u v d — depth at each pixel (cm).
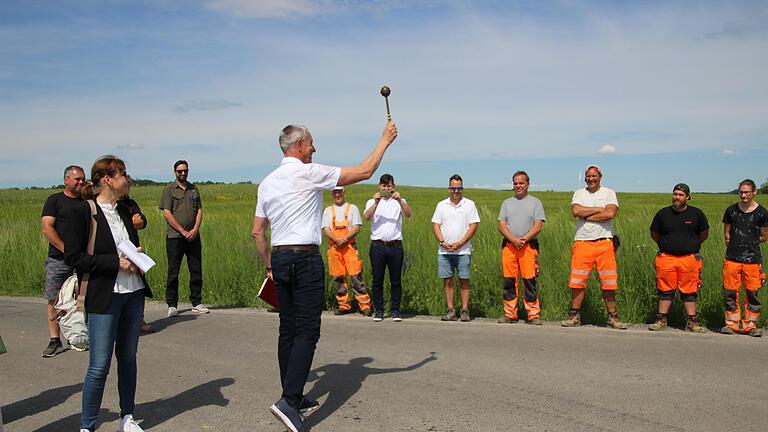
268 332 847
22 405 554
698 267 833
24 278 1337
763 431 469
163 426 495
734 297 824
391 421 494
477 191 5531
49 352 728
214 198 5278
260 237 514
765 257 950
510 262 902
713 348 730
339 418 502
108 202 468
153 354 723
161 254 1300
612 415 502
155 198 5203
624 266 975
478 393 561
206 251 1276
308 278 478
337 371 639
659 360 674
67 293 488
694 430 471
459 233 915
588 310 937
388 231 915
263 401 551
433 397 552
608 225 858
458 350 726
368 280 1087
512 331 838
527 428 475
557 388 574
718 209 2506
